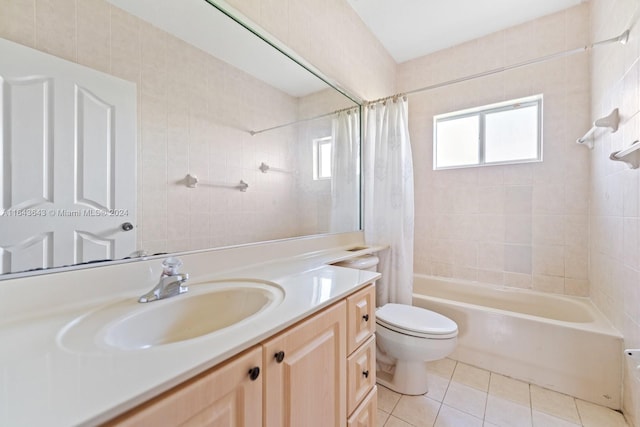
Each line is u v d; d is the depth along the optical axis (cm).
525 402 152
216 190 120
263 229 142
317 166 175
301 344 75
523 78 216
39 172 74
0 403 39
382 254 203
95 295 82
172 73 104
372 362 112
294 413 72
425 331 147
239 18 123
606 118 149
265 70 140
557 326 159
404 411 146
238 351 57
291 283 102
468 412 145
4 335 62
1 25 68
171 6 103
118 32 90
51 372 47
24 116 72
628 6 135
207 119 117
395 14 208
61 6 78
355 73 207
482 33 229
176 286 89
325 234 180
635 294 130
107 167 88
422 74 261
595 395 149
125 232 92
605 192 166
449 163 255
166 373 46
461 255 244
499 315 177
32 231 73
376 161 206
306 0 162
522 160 221
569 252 203
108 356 52
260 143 140
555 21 205
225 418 55
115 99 89
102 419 38
